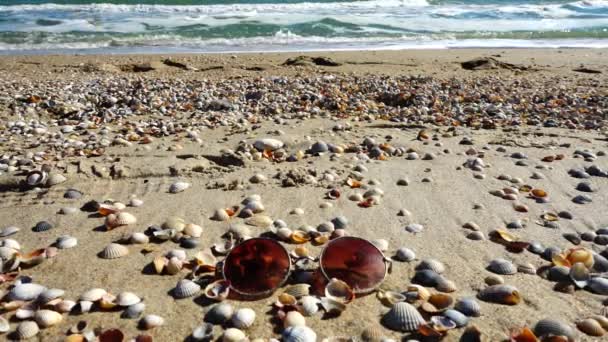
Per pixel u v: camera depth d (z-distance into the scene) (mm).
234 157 690
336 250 385
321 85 1287
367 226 497
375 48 1931
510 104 1090
